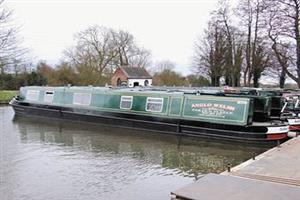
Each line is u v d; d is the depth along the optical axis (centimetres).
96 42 5884
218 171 1210
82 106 2266
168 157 1412
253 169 903
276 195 682
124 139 1773
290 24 2700
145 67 6669
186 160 1367
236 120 1623
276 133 1533
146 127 1941
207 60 4400
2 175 1157
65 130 2042
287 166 931
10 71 3884
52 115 2455
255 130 1563
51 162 1318
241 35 3469
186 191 710
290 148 1172
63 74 4700
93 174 1170
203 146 1620
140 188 1036
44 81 4541
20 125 2230
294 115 1773
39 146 1598
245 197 671
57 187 1042
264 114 1662
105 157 1403
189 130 1775
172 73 6000
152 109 1920
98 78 5159
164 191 1009
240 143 1606
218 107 1695
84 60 5506
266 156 1055
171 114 1841
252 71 3372
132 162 1330
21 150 1512
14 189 1026
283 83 3262
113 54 5997
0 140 1742
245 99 1625
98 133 1941
